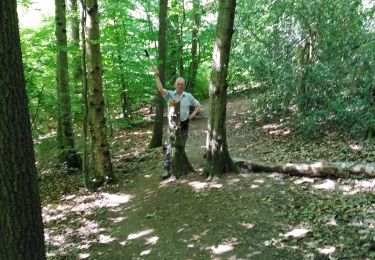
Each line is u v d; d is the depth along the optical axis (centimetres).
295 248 458
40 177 980
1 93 276
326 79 865
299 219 521
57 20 938
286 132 963
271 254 455
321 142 834
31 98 975
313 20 923
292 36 982
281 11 979
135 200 693
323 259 427
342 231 475
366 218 493
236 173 706
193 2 1606
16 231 288
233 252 473
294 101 988
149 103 1708
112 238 568
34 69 952
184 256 483
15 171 286
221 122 695
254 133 1029
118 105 1612
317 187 608
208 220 560
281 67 975
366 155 697
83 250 545
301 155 771
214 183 677
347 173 620
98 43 760
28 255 296
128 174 859
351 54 839
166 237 538
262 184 646
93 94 776
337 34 879
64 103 984
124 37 1408
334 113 882
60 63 962
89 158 876
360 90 813
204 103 1717
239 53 1084
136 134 1392
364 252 425
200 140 1090
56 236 600
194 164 837
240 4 1079
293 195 592
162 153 993
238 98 1538
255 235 500
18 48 287
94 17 746
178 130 738
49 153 1173
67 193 802
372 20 838
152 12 1509
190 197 642
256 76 1048
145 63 1296
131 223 605
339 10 884
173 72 1730
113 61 1310
